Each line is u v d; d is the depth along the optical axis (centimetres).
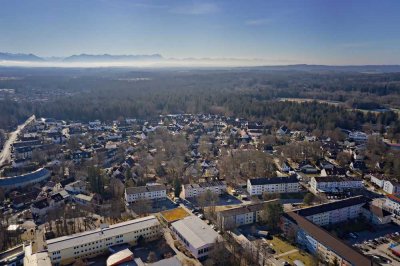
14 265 18038
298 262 18000
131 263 17625
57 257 18350
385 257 18800
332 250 18012
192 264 18238
